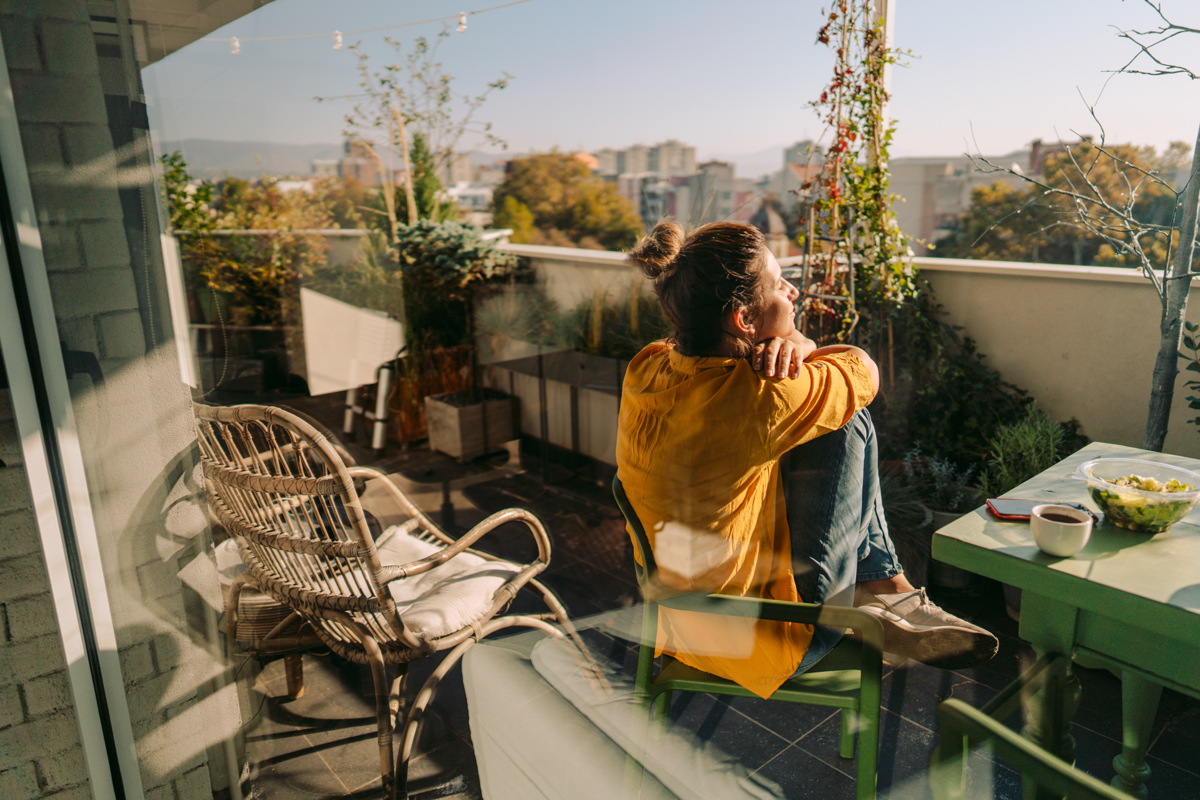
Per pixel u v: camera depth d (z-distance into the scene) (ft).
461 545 3.92
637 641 3.09
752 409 2.79
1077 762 1.86
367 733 3.74
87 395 3.91
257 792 4.18
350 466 4.46
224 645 4.22
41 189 3.60
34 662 4.04
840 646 2.52
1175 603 1.84
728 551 2.81
